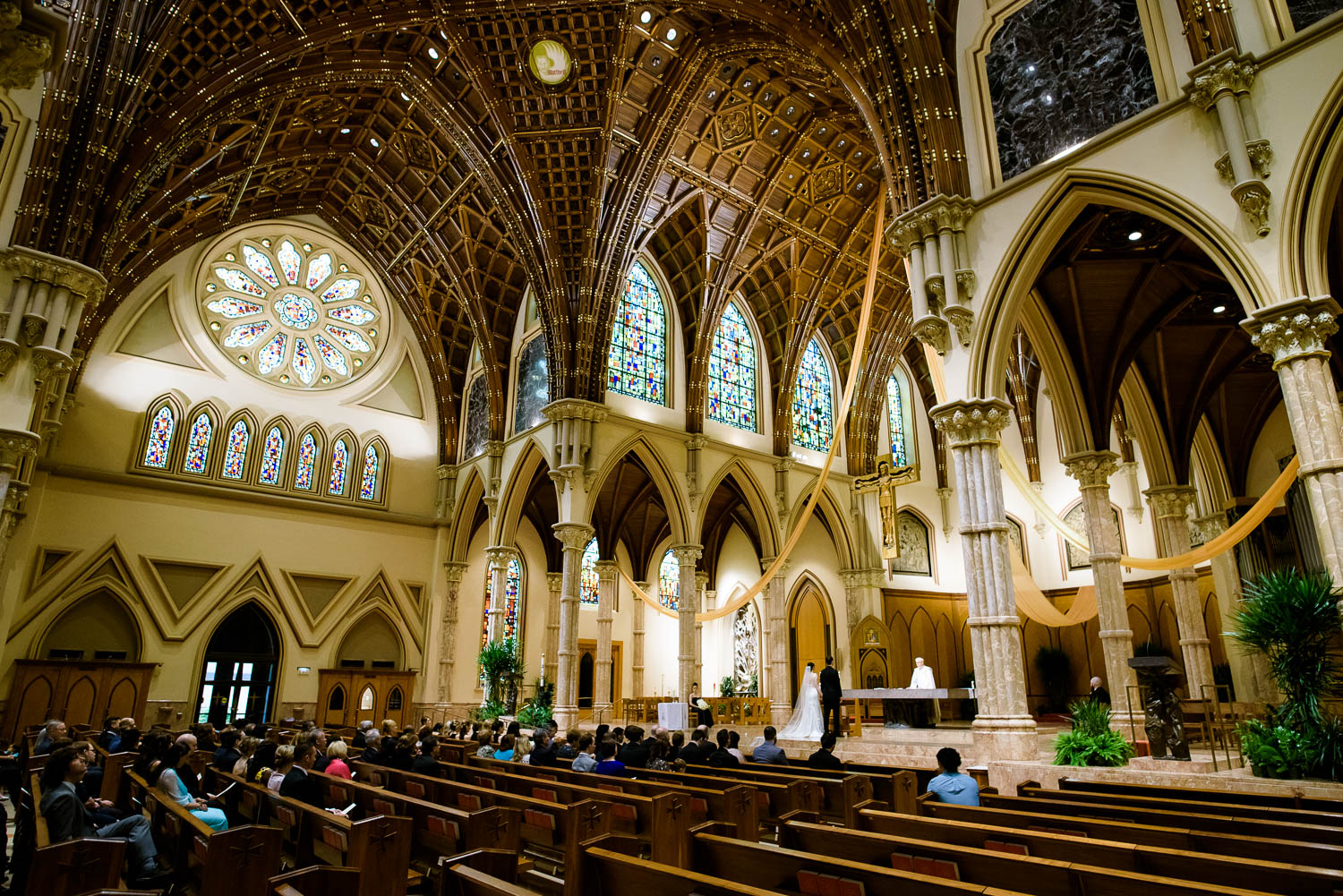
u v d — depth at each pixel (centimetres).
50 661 2077
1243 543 2153
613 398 2531
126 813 921
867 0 1512
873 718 2822
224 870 477
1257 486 2209
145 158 1631
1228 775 1029
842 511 2998
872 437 3102
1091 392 1695
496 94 2136
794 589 3212
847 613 2970
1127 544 2812
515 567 3105
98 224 1541
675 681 3341
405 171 2562
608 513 3189
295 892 432
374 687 2636
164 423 2430
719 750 1155
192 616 2355
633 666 3234
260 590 2489
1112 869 429
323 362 2794
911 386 3397
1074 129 1309
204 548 2414
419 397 2988
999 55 1441
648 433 2550
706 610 3466
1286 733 998
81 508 2241
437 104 2194
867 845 542
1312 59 1050
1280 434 2172
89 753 668
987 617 1265
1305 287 1015
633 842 561
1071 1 1354
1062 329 1680
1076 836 575
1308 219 1026
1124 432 2839
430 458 2950
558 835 704
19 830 738
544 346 2552
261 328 2688
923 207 1410
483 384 2872
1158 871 495
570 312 2419
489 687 2489
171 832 705
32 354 1390
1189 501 1875
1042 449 3095
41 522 2170
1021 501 3112
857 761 1566
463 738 1756
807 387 3114
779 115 2308
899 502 3188
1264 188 1046
